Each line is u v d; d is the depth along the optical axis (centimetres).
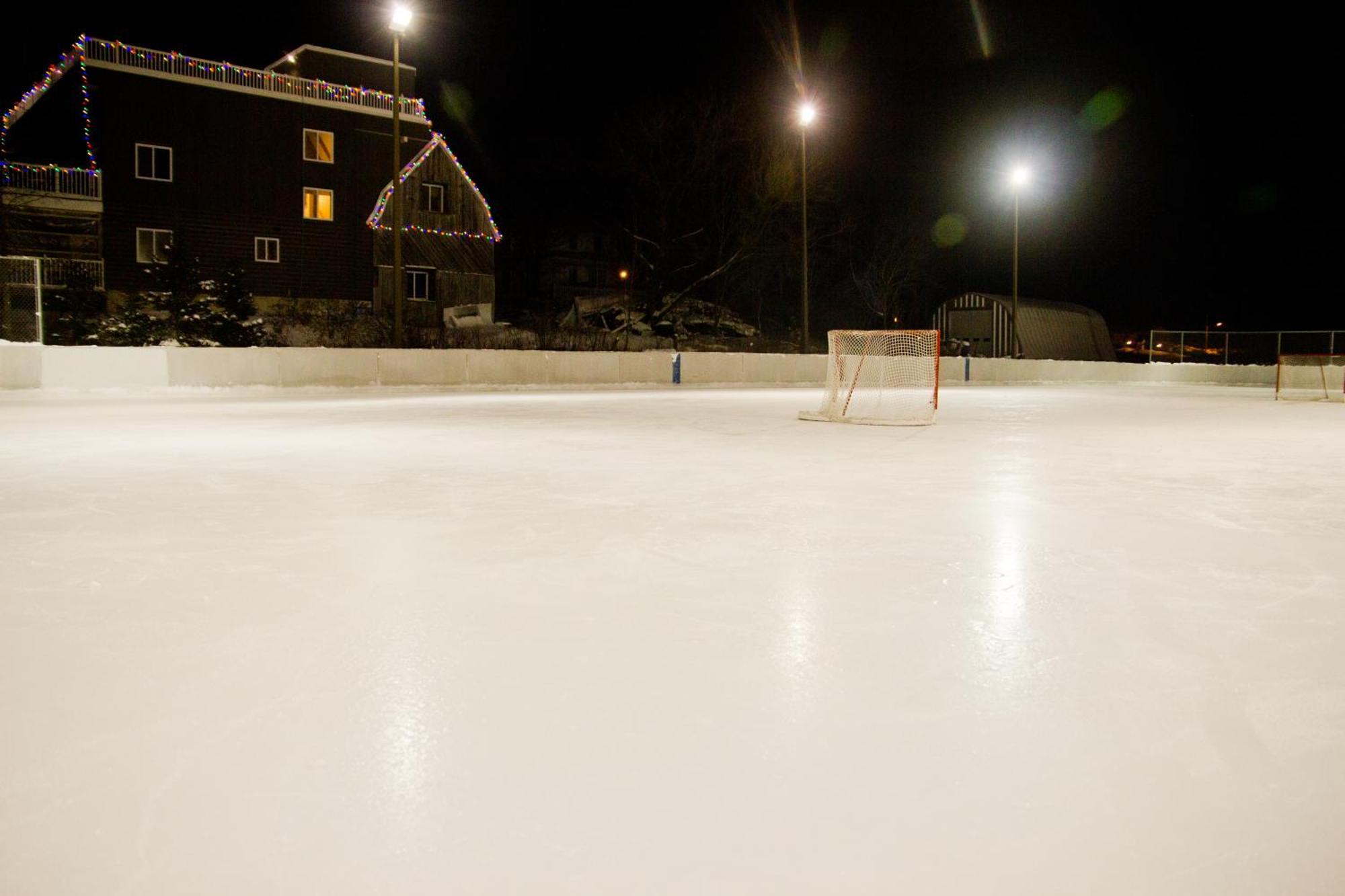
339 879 185
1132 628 355
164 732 253
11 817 208
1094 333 5181
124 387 1859
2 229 2681
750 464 891
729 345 3884
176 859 191
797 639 340
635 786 224
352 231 3350
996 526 575
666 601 392
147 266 2984
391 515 600
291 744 246
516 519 587
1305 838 201
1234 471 877
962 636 344
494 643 333
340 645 330
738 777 228
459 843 198
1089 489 746
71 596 397
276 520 579
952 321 4912
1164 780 228
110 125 2912
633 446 1041
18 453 942
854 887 183
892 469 868
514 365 2361
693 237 4197
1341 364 3712
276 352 2011
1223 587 420
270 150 3181
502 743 247
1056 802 217
